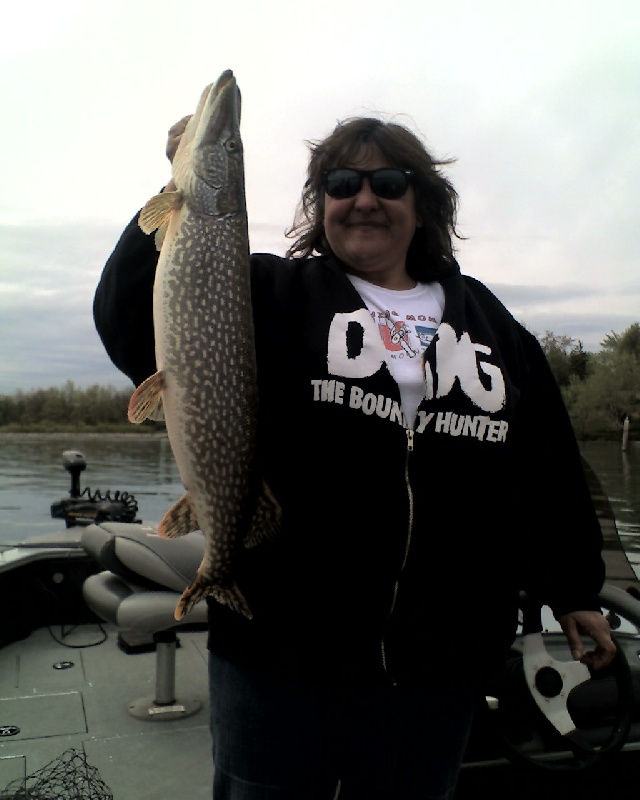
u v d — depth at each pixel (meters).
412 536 1.05
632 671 1.56
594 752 1.38
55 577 2.68
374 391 1.05
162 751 1.77
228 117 1.13
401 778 1.05
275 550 1.04
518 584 1.22
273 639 1.01
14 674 2.22
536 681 1.42
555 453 1.30
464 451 1.09
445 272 1.25
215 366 1.09
